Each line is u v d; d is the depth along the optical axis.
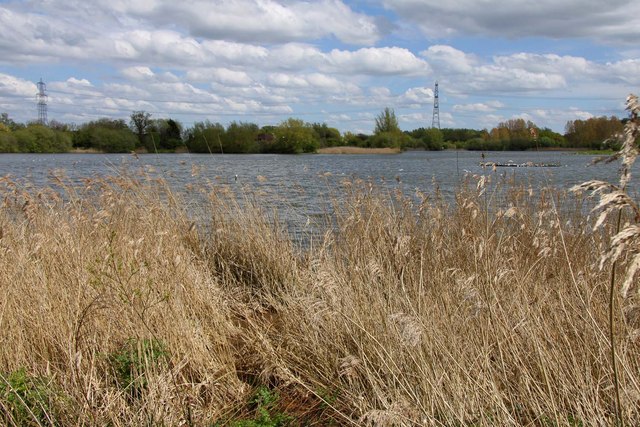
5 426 3.77
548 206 7.54
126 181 8.74
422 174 24.67
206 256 8.23
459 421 3.68
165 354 4.71
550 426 3.71
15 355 4.57
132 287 5.18
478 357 4.10
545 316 4.68
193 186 10.25
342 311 4.96
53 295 5.21
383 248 6.67
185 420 4.12
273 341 5.66
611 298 2.70
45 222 7.35
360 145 95.81
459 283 4.85
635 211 2.21
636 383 3.54
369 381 4.24
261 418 4.29
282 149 77.88
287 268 7.65
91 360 4.36
